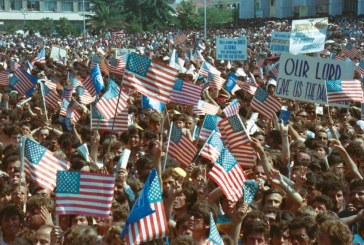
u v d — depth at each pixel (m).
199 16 154.62
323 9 144.50
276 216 13.19
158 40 97.81
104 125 20.89
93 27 148.12
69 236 11.61
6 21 178.38
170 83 16.56
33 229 13.11
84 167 15.88
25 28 155.25
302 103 27.31
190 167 16.05
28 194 15.19
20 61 55.12
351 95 22.31
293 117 23.88
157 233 11.51
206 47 71.19
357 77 33.31
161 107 24.14
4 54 64.38
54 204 13.32
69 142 19.22
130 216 11.46
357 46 71.12
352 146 17.91
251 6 162.62
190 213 12.55
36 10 180.88
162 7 156.00
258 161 16.75
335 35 94.12
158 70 16.50
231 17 165.50
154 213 11.55
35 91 29.81
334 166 16.75
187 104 22.83
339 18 125.00
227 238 12.32
